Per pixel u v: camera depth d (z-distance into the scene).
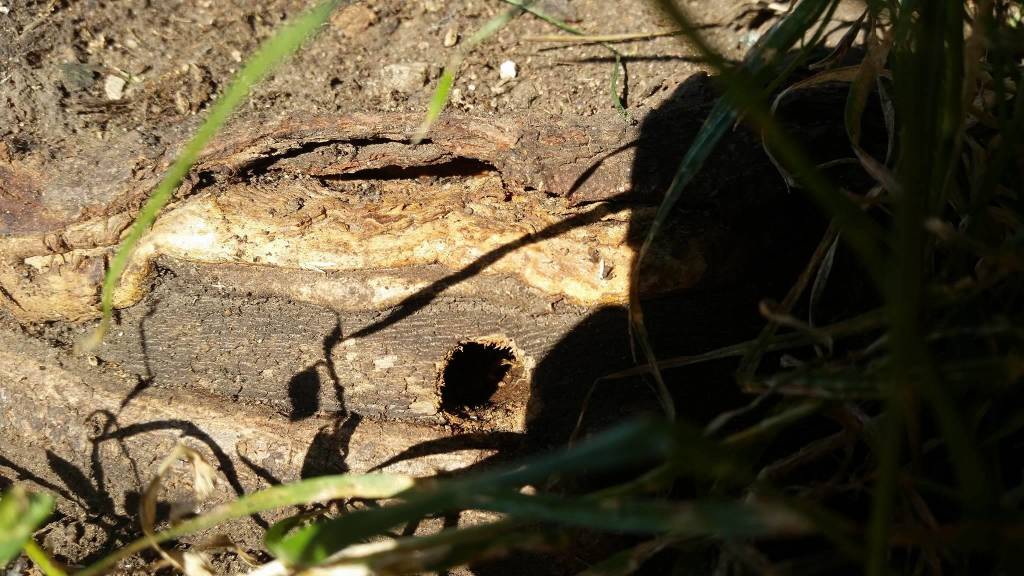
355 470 0.34
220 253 0.34
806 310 0.33
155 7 0.37
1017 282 0.30
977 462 0.27
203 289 0.34
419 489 0.29
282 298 0.34
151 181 0.34
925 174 0.29
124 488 0.34
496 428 0.34
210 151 0.34
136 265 0.34
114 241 0.34
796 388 0.29
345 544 0.28
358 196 0.34
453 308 0.34
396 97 0.35
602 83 0.36
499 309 0.34
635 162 0.33
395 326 0.34
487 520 0.33
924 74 0.28
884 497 0.26
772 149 0.32
